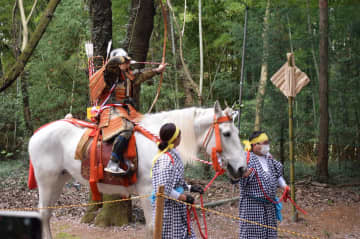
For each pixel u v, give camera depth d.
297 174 9.59
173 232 3.01
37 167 4.41
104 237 5.10
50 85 11.05
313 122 10.22
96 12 5.62
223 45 11.68
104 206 5.66
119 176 3.91
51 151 4.36
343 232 5.50
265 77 9.60
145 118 4.09
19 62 3.95
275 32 9.42
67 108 11.23
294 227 5.72
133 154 3.88
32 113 11.90
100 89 4.08
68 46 11.03
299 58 9.93
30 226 0.69
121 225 5.55
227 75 11.03
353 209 6.73
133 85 4.25
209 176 9.18
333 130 9.92
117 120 3.95
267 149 3.72
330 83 9.91
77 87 11.05
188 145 3.89
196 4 12.09
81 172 4.14
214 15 12.45
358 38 9.61
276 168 3.83
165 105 11.27
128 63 4.13
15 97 12.78
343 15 9.65
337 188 8.44
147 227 3.88
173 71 10.85
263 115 9.70
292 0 9.36
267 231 3.65
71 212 6.35
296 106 10.16
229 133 3.73
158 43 11.69
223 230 5.51
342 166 10.00
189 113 3.92
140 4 5.86
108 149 3.99
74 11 10.66
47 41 10.87
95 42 5.63
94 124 4.25
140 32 5.90
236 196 7.43
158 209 2.88
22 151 11.77
